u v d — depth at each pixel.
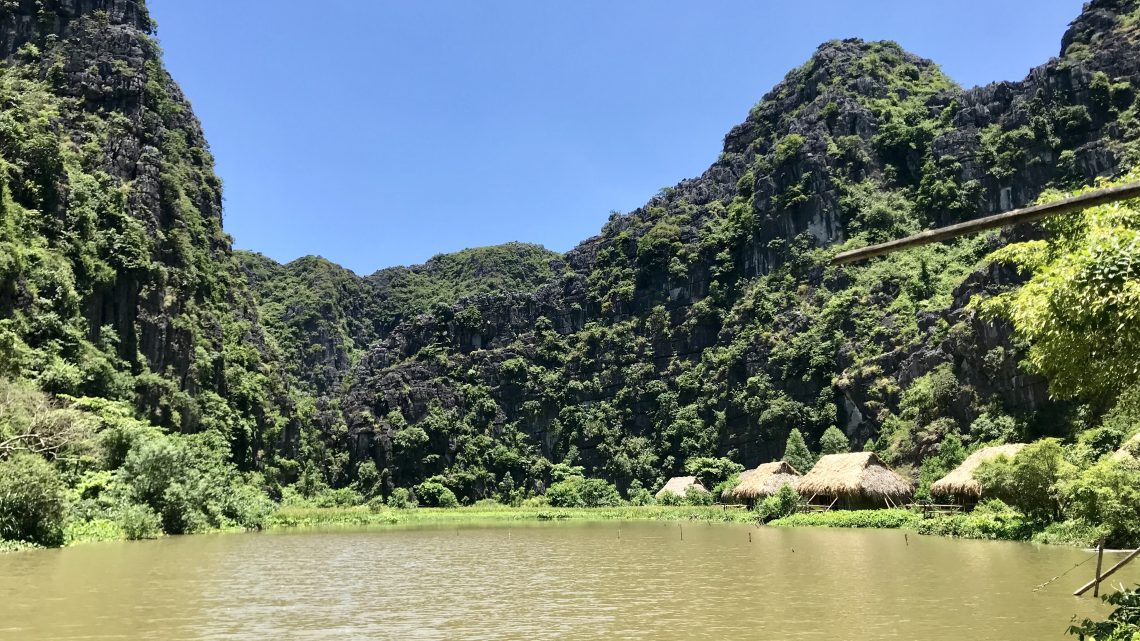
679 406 135.00
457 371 155.25
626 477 132.75
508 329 163.75
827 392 107.00
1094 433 44.19
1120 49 112.69
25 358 59.81
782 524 61.53
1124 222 14.35
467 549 42.03
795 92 158.25
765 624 17.56
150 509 49.22
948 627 16.72
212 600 21.75
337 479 136.25
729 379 125.50
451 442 142.12
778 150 139.88
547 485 140.00
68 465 50.12
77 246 79.19
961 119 125.44
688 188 167.25
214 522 58.44
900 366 93.75
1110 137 106.88
